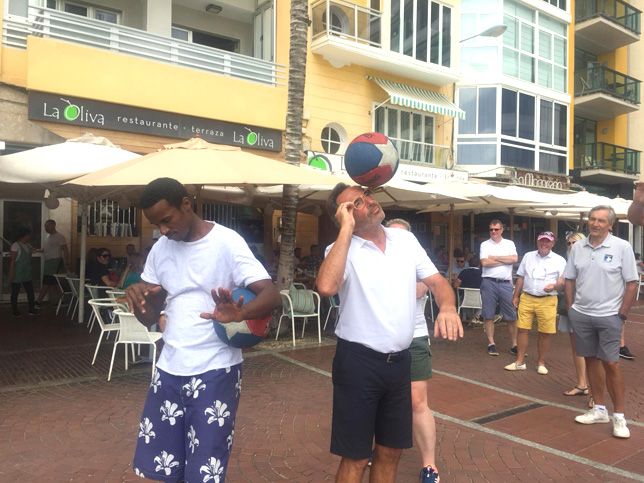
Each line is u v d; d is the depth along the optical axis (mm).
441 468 3928
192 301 2488
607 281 4602
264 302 2367
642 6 26141
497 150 18766
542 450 4289
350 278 2590
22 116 10367
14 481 3570
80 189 8820
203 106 12383
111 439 4324
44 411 4977
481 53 19047
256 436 4484
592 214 4680
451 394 5848
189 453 2410
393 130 16969
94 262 9750
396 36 16297
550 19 21156
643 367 7375
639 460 4109
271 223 15219
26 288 10461
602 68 23000
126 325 6180
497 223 7840
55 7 12703
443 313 2541
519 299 7125
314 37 14812
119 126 11328
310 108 14820
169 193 2350
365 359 2559
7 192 11773
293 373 6547
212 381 2428
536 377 6637
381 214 2623
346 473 2596
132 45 11898
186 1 14500
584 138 26078
